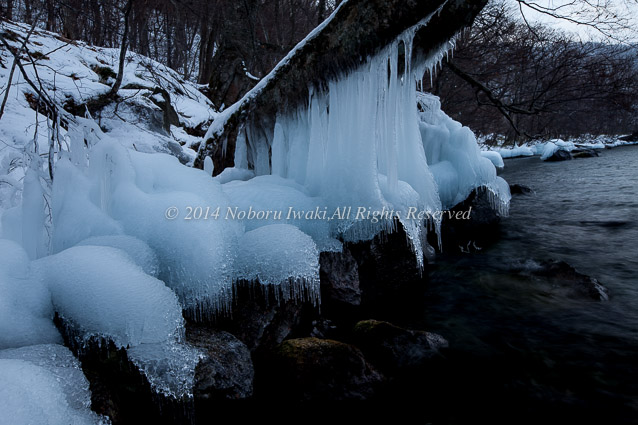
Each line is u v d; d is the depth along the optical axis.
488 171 5.12
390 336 2.35
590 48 7.70
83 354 1.51
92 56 8.46
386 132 2.81
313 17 12.41
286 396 1.92
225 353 1.80
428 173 3.21
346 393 1.93
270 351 2.12
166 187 2.22
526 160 17.67
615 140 27.38
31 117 4.45
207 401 1.65
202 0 8.88
